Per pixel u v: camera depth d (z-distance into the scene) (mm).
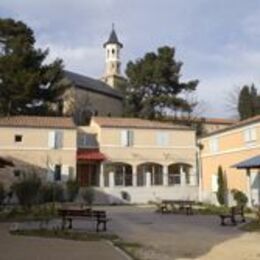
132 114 76688
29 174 42719
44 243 17344
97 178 54719
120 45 112062
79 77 83812
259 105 79562
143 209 41594
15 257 13875
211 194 51031
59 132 51719
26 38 62500
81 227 23828
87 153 53969
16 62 58281
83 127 57125
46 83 60938
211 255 15234
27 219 27578
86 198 47156
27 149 50500
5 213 30375
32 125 51000
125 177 55094
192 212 36094
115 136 55031
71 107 71625
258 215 28141
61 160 51250
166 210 37250
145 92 77375
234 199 43375
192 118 76750
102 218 22594
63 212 23016
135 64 78250
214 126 76500
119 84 87875
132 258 14117
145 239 19484
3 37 63250
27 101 59312
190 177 56188
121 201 51406
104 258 13938
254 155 43844
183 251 16047
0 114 58688
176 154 56219
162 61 76562
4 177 48844
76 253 14875
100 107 78688
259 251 16141
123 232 22172
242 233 22109
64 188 46031
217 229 24031
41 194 36812
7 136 50219
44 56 61812
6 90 58281
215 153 51531
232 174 47406
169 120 74625
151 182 55906
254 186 43188
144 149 55562
